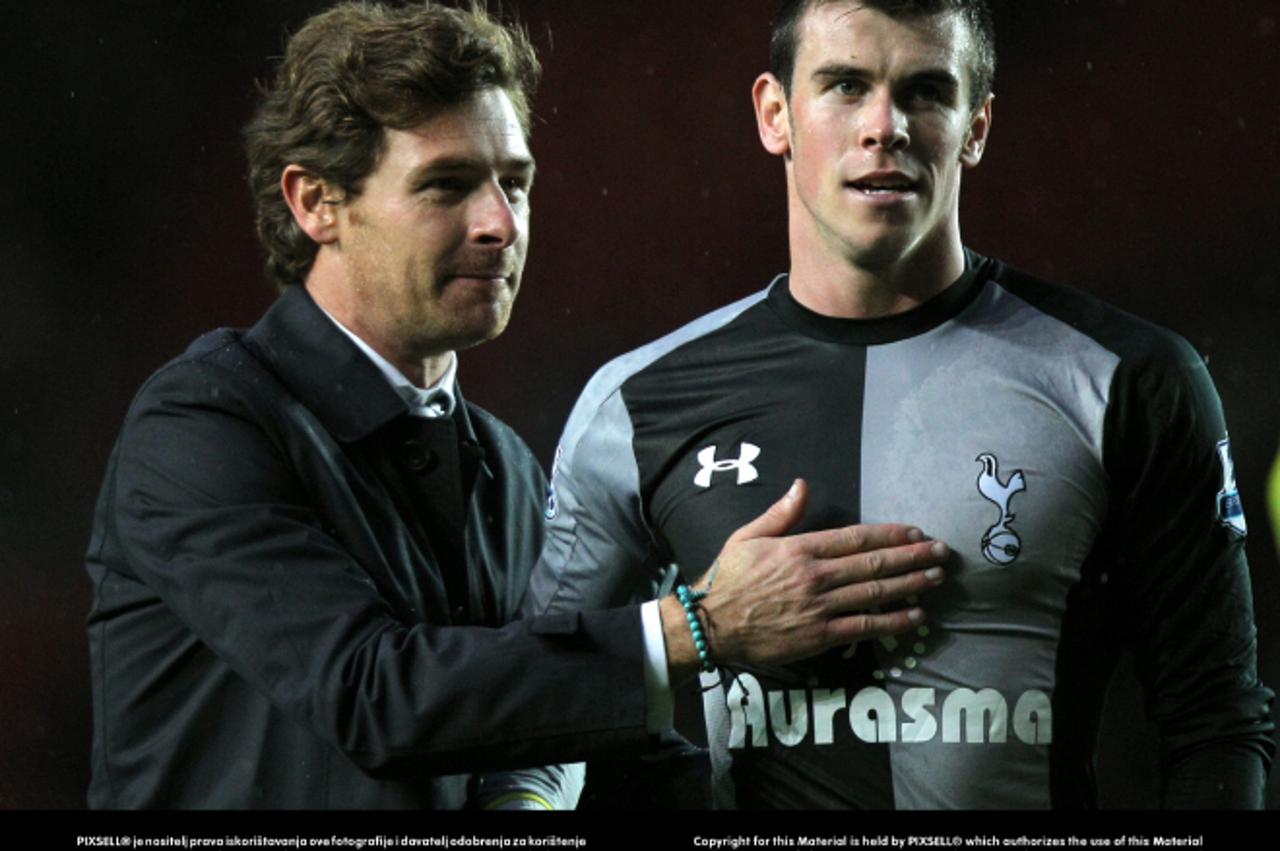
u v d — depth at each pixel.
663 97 34.84
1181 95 33.75
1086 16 33.75
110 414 32.91
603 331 34.97
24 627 31.66
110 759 10.62
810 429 10.21
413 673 9.74
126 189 33.09
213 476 10.30
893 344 10.23
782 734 10.04
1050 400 9.86
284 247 11.40
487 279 10.88
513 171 11.06
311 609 9.96
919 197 9.74
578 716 9.70
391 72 10.66
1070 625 9.77
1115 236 34.19
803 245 10.44
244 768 10.23
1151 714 10.09
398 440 11.02
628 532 10.82
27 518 32.28
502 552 11.55
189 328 33.34
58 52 32.62
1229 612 9.86
